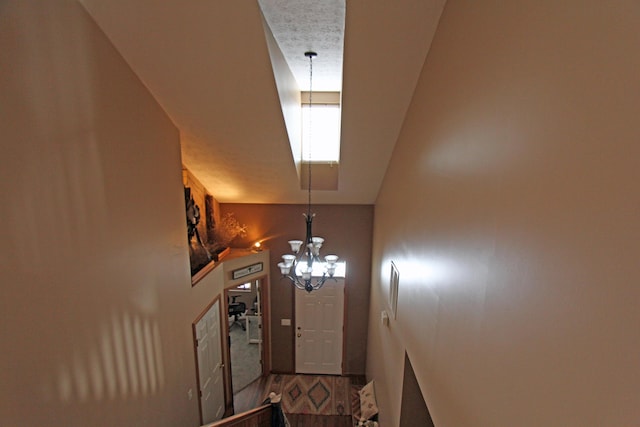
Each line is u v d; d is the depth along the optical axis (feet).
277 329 18.17
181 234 10.73
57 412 5.57
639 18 2.23
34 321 5.12
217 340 14.34
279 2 6.86
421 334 7.62
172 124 10.12
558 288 3.04
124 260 7.61
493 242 4.32
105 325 6.88
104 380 6.83
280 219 17.04
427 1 6.59
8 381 4.68
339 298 17.90
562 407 2.96
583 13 2.77
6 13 4.67
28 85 5.04
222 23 7.15
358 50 7.80
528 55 3.60
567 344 2.91
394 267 11.05
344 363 18.43
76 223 6.05
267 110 9.80
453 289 5.71
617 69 2.41
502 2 4.25
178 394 10.48
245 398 16.75
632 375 2.27
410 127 9.42
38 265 5.19
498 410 4.06
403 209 10.11
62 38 5.75
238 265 15.56
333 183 14.96
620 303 2.37
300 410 15.97
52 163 5.52
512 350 3.79
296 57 9.62
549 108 3.22
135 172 8.11
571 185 2.89
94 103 6.59
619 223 2.38
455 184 5.83
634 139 2.25
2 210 4.59
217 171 13.57
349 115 10.17
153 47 7.53
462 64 5.64
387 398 11.42
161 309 9.40
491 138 4.46
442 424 6.02
